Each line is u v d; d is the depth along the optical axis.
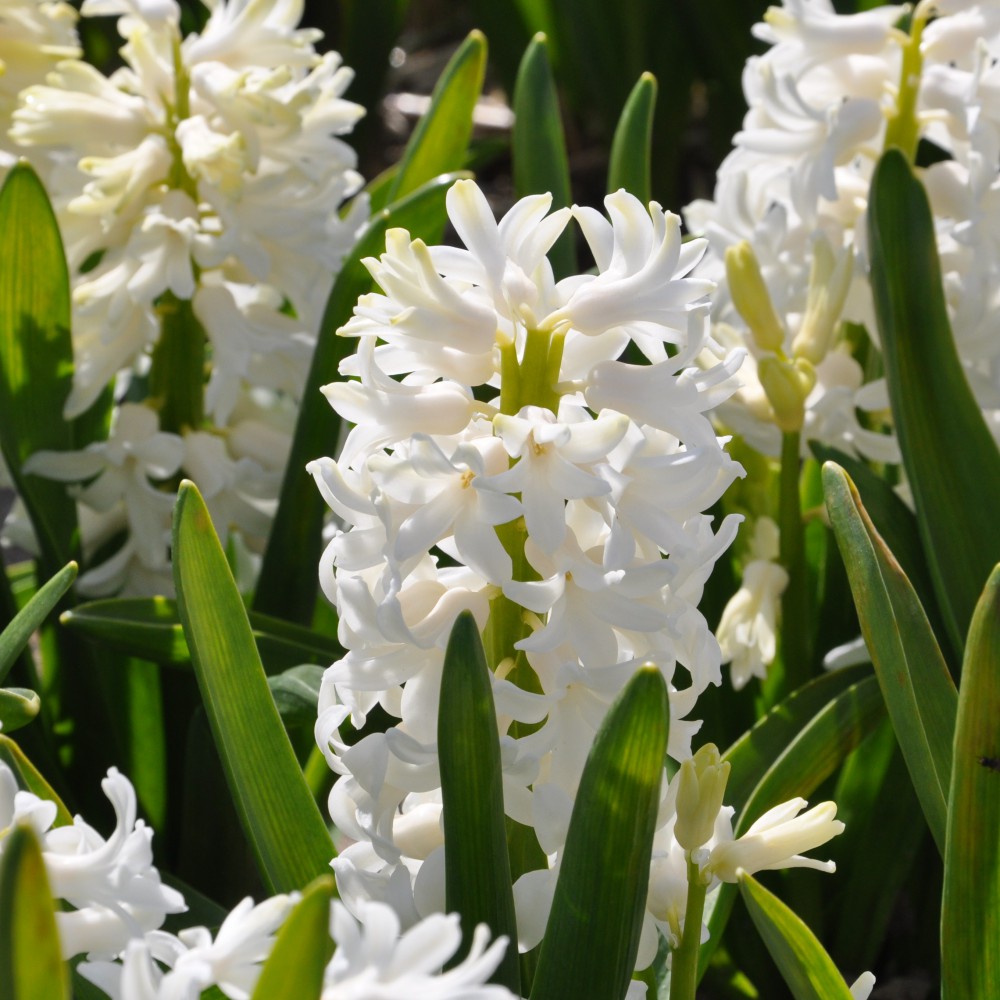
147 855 0.84
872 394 1.08
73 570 0.95
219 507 1.16
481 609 0.88
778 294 1.11
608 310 0.86
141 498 1.12
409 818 0.89
